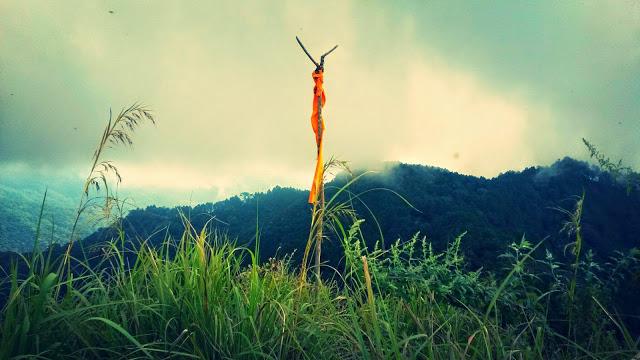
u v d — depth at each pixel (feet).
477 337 7.95
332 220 9.12
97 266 7.66
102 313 7.11
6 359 5.69
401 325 9.15
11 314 6.01
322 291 8.64
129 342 6.89
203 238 7.83
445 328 9.08
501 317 11.07
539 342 7.93
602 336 8.94
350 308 6.38
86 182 7.61
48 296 6.95
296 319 7.59
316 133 10.25
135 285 8.11
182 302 7.28
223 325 7.12
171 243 8.39
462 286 11.45
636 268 9.94
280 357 6.84
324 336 7.51
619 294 9.70
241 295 8.38
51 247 6.98
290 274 9.58
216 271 7.96
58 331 6.84
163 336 7.03
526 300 10.73
